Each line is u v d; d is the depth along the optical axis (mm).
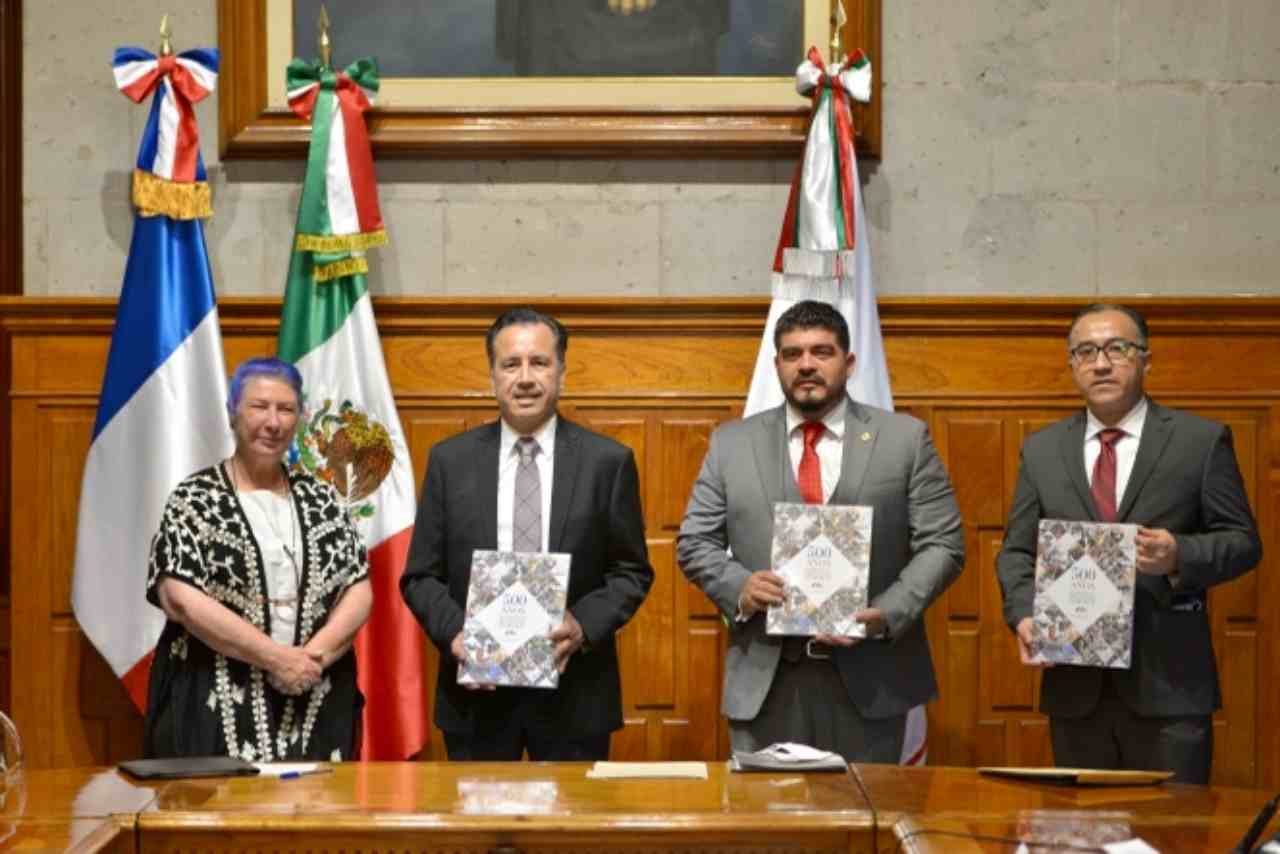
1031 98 4914
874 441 3781
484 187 4922
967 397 4711
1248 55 4910
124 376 4445
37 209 4902
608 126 4867
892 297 4711
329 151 4566
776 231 4918
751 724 3701
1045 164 4918
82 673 4680
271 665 3412
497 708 3664
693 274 4918
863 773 2885
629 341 4727
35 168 4902
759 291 4918
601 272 4922
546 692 3662
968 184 4922
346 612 3586
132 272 4484
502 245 4922
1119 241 4918
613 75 4910
